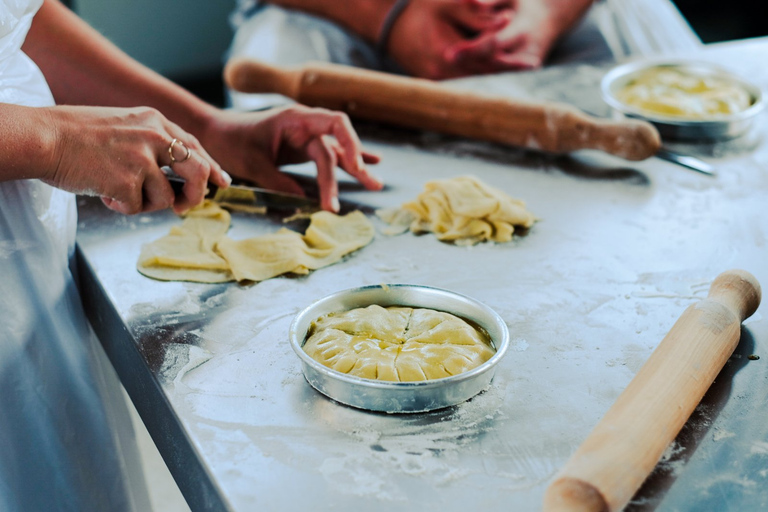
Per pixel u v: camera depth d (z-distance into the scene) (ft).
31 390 3.57
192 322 3.33
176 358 3.06
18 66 3.63
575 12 9.13
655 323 3.30
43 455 3.63
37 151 3.15
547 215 4.38
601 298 3.51
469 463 2.47
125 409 4.37
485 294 3.57
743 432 2.58
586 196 4.60
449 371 2.77
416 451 2.52
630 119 5.25
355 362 2.81
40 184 3.58
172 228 4.14
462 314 3.19
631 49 9.32
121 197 3.39
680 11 12.73
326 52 9.21
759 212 4.34
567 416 2.69
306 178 4.87
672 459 2.45
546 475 2.41
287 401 2.79
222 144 4.64
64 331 3.69
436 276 3.75
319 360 2.88
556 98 5.97
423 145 5.39
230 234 4.19
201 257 3.85
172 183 3.81
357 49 9.21
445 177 4.89
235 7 14.37
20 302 3.53
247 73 5.71
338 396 2.75
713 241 4.03
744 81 5.78
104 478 3.85
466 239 4.12
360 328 3.04
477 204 4.20
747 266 3.77
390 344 2.96
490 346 3.01
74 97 4.47
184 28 14.25
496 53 8.84
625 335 3.22
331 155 4.55
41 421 3.61
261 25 9.48
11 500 3.55
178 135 3.65
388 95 5.40
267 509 2.28
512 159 5.16
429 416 2.69
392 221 4.33
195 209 4.37
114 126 3.37
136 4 13.62
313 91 5.57
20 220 3.52
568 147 4.99
